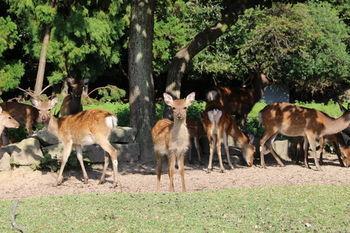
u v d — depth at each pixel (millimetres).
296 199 11289
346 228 9227
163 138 13023
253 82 22703
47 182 14781
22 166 15594
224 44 32406
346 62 34281
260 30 31109
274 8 31344
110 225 9156
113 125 14375
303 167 18172
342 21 36031
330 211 10312
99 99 37344
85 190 13742
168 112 18562
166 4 31984
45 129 16953
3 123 16109
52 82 29953
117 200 11031
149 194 11797
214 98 21078
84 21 29000
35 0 27953
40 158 15844
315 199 11320
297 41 32031
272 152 18469
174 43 34031
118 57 32188
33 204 10789
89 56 31516
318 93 39375
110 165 17312
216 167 17781
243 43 31812
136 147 17938
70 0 29734
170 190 12930
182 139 12789
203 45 18906
